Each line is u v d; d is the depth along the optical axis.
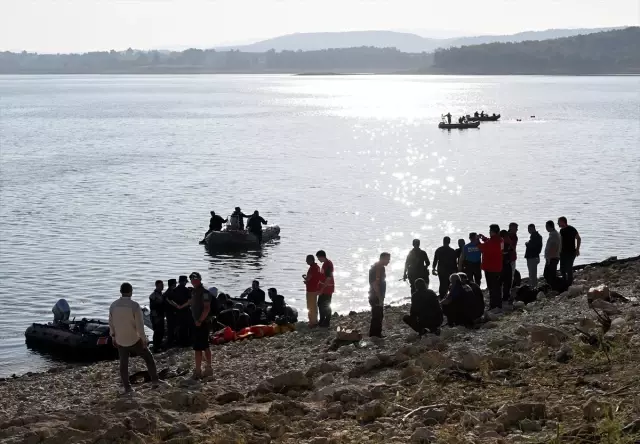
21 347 23.59
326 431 10.66
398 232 41.47
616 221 42.81
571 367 12.48
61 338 23.00
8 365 21.95
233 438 10.68
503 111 154.88
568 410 10.46
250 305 23.00
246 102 199.62
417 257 20.56
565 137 97.00
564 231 21.92
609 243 37.53
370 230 42.06
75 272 33.12
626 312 15.88
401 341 17.03
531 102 191.50
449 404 11.24
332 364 14.72
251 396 13.46
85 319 24.20
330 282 20.42
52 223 43.75
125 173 64.62
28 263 34.50
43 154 78.75
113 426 11.06
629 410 10.02
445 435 9.90
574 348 13.26
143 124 122.06
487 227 42.28
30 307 28.05
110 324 14.52
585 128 110.50
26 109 162.75
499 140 94.44
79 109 163.88
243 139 97.62
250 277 33.03
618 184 56.38
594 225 41.88
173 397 13.08
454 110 161.88
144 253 36.94
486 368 12.82
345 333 17.52
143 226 43.22
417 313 17.00
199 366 15.57
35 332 23.72
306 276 20.88
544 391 11.43
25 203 50.09
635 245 37.06
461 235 40.41
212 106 179.12
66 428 11.45
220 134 104.56
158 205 49.91
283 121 130.50
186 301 21.38
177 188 56.81
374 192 55.03
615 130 106.38
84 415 11.93
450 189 55.84
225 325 22.16
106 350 22.83
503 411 10.55
